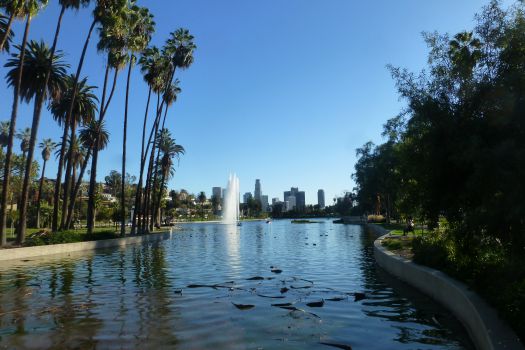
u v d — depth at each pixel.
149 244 39.03
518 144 7.88
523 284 7.43
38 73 34.62
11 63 34.53
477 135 8.67
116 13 36.28
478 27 9.48
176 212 150.62
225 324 9.58
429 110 9.89
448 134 9.48
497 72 8.94
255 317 10.23
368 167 76.19
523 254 8.41
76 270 19.92
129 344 8.11
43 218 71.06
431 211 11.16
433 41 10.52
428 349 7.72
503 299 7.46
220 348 7.82
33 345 8.12
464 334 8.63
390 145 46.16
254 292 13.61
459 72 9.71
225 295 13.13
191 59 52.12
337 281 15.74
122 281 16.28
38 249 27.78
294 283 15.35
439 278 11.52
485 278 9.34
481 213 9.01
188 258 25.53
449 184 10.13
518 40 8.64
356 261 22.41
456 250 12.29
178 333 8.85
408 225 29.05
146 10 44.91
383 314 10.47
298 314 10.49
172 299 12.54
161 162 76.62
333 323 9.63
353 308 11.17
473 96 9.27
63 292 13.91
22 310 11.20
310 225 93.06
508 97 8.23
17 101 28.88
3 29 31.14
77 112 44.44
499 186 8.06
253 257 25.53
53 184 110.12
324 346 7.91
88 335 8.73
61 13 32.66
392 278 16.39
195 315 10.45
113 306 11.59
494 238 9.52
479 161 8.09
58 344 8.16
